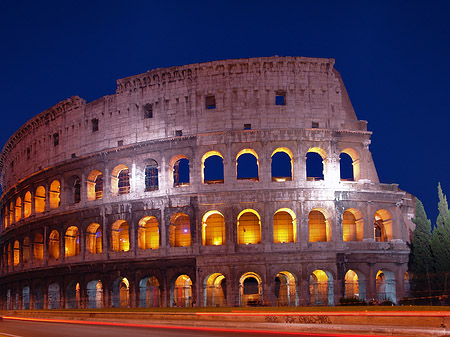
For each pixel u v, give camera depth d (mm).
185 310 66750
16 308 120750
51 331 48594
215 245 89625
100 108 102938
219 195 90250
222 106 93062
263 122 91750
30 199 120875
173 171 98625
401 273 91688
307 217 89062
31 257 112312
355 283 96250
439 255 93062
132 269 93938
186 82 95375
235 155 91438
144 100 97938
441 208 99500
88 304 98812
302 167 90500
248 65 93562
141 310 72188
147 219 98250
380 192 92312
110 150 98688
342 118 93500
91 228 102500
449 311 44250
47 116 112375
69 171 106000
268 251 87812
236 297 87125
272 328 47531
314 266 87688
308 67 93812
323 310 57281
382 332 40188
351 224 94438
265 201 89312
